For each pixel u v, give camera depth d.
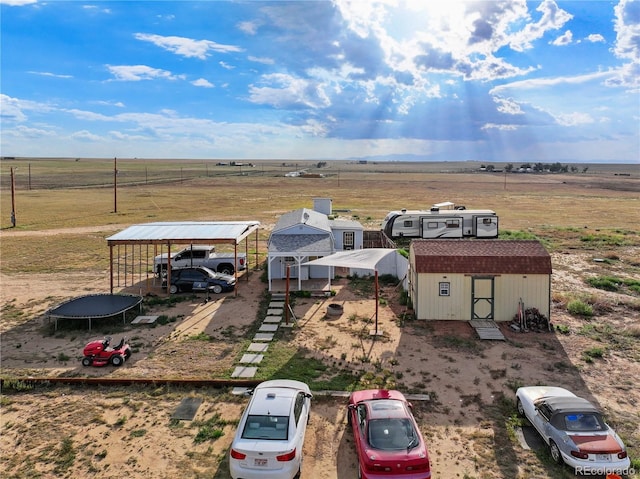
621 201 80.12
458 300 20.14
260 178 151.50
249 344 17.50
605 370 15.42
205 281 24.36
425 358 16.25
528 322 19.31
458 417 12.41
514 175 188.00
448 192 100.44
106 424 12.09
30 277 28.61
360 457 9.66
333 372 15.13
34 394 13.75
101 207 68.75
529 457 10.71
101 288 25.97
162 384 14.19
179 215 59.25
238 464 9.33
